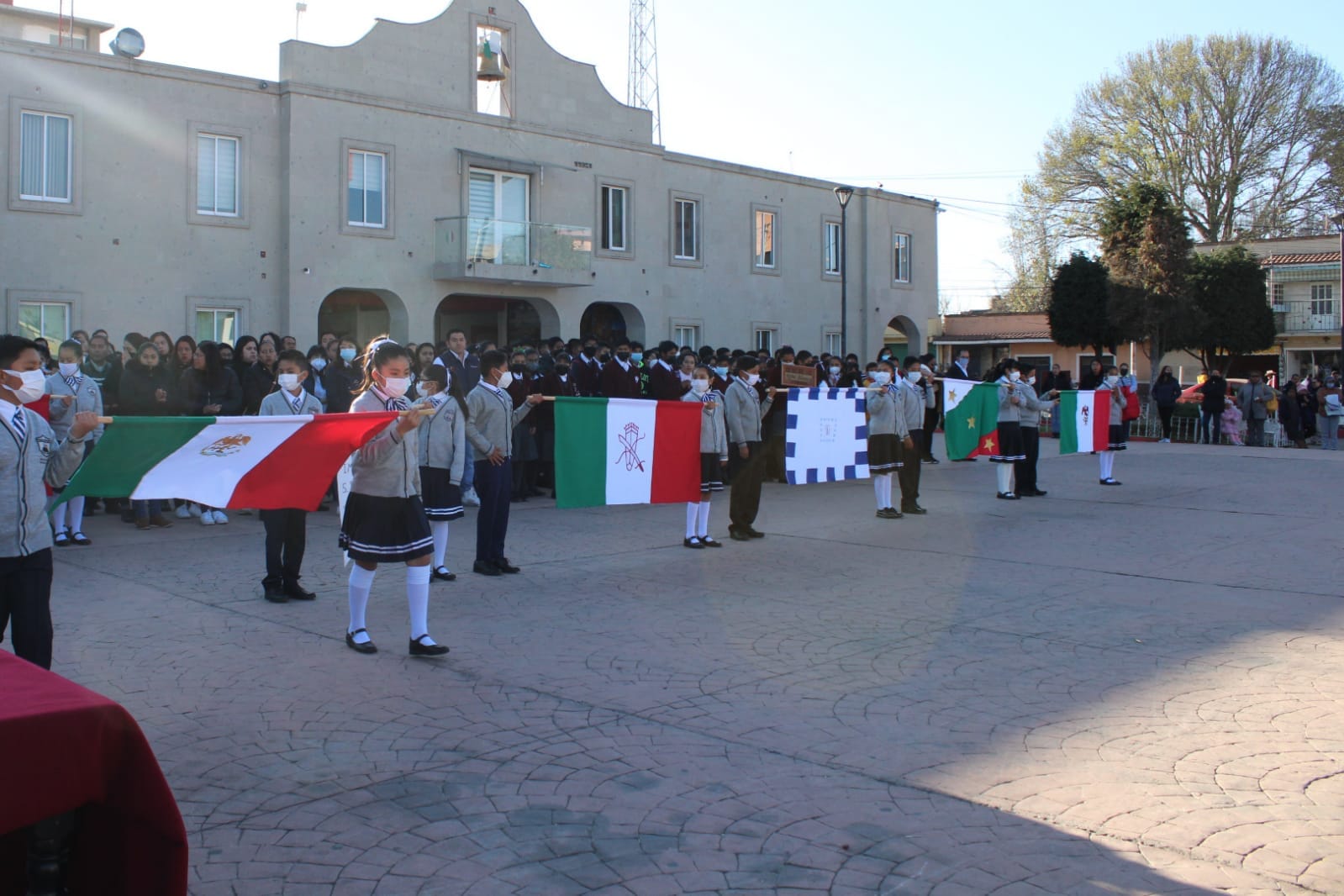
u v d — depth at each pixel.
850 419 13.28
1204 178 45.56
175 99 20.22
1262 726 5.60
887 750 5.27
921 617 8.06
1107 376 17.27
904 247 35.53
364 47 22.47
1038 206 47.84
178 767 5.06
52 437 5.25
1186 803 4.62
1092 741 5.39
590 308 28.20
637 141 27.61
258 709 5.91
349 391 13.81
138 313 19.91
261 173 21.36
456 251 23.27
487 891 3.88
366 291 23.61
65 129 19.11
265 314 21.52
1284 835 4.29
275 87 21.44
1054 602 8.60
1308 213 46.19
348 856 4.16
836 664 6.78
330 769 5.05
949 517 13.73
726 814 4.53
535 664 6.79
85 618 7.97
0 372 4.90
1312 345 45.56
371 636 7.48
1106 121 46.88
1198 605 8.47
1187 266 34.97
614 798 4.69
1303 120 44.62
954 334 48.75
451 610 8.30
